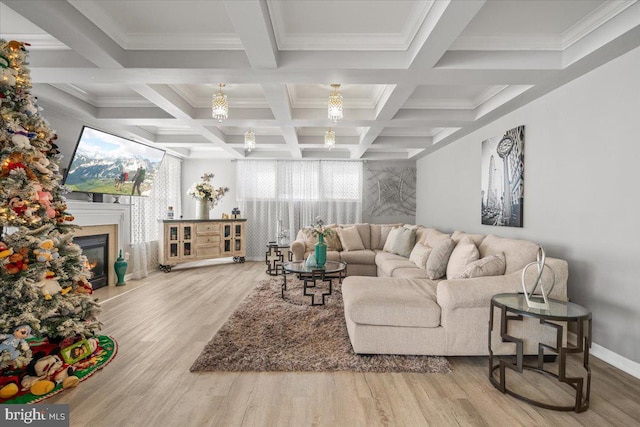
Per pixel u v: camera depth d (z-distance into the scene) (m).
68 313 2.37
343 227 6.06
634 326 2.30
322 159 7.38
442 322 2.46
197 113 4.14
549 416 1.84
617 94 2.43
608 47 2.29
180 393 2.04
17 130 2.13
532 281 2.43
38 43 2.63
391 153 7.04
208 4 2.24
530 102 3.38
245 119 4.18
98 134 4.13
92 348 2.43
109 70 2.73
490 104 3.72
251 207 7.48
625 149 2.37
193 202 7.51
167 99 3.48
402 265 4.27
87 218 4.24
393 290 2.75
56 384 2.09
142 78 2.90
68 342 2.30
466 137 4.86
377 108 3.97
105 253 4.79
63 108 3.78
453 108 4.09
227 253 6.88
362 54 2.69
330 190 7.45
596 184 2.61
